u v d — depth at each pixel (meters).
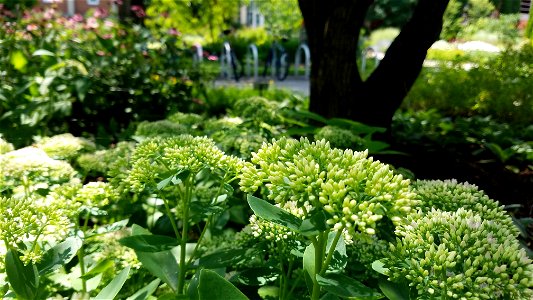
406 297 1.43
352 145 3.48
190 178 1.79
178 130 3.25
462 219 1.51
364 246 1.79
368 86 5.10
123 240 1.65
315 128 4.32
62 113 4.84
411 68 5.09
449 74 7.99
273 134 4.14
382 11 25.67
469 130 5.99
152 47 6.75
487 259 1.35
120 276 1.55
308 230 1.29
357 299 1.44
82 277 1.85
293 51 17.95
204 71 7.28
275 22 17.41
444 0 4.93
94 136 5.16
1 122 4.33
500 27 16.33
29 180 2.24
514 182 4.64
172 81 6.59
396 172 3.24
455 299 1.34
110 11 7.35
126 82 6.01
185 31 10.69
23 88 4.76
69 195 1.98
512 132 6.10
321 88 5.09
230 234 2.37
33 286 1.54
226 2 10.74
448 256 1.36
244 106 4.14
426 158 5.24
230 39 16.22
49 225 1.70
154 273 1.78
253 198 1.39
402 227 1.55
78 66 5.46
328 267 1.51
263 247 1.85
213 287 1.29
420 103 8.01
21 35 5.84
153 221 2.85
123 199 2.81
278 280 2.05
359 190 1.38
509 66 7.25
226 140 3.15
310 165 1.36
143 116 5.96
